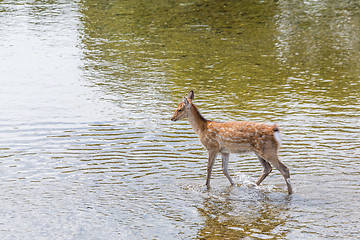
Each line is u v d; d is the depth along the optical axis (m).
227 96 17.28
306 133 13.64
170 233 8.76
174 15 29.41
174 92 17.78
